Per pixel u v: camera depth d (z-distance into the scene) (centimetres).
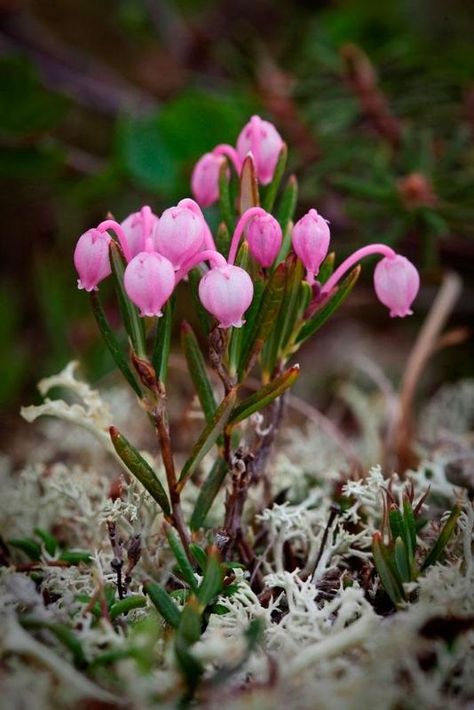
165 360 22
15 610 21
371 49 40
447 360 36
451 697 20
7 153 36
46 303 35
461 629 21
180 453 29
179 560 22
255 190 22
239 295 21
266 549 24
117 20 47
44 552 23
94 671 20
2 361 35
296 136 34
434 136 33
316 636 21
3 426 32
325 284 22
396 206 29
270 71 35
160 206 38
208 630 21
